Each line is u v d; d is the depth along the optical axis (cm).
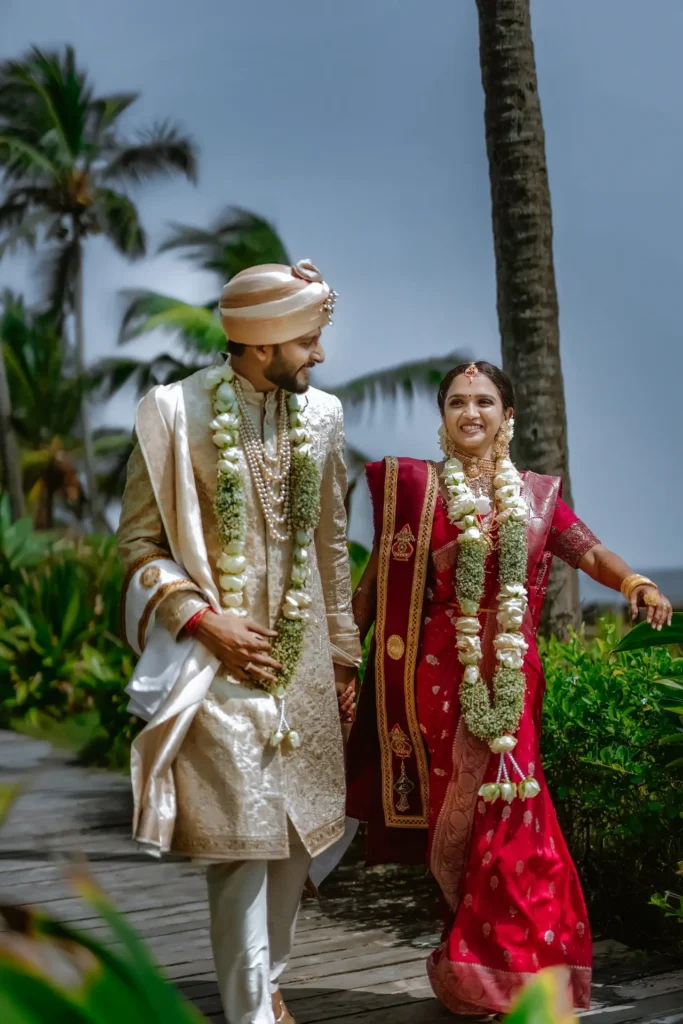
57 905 429
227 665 273
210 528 281
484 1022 308
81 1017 85
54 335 3112
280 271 278
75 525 3275
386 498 317
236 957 271
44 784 675
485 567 309
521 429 589
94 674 873
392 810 323
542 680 315
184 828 268
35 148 2969
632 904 391
